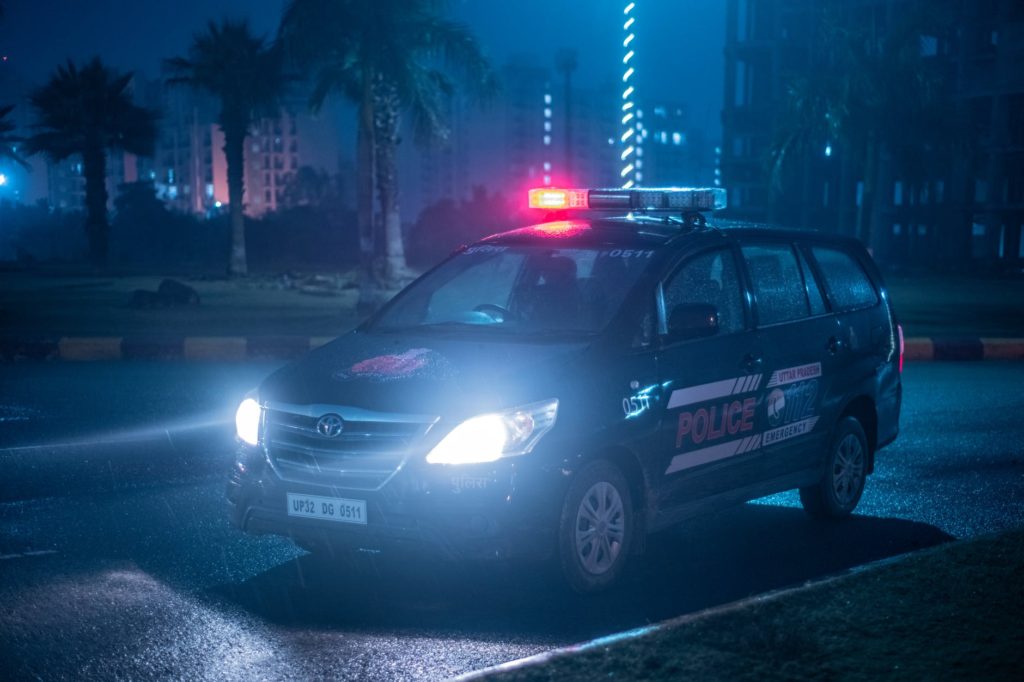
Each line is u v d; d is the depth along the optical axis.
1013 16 62.00
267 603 5.20
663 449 5.55
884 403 7.28
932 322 21.62
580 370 5.23
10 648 4.60
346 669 4.37
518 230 6.65
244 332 18.38
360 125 22.48
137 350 15.11
